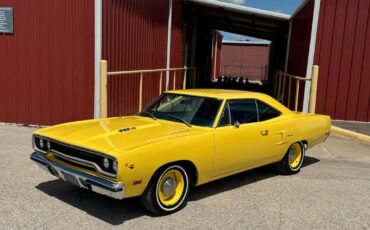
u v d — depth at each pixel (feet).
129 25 32.76
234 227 13.87
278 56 74.49
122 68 31.73
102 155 13.14
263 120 18.79
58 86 29.73
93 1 27.89
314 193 17.97
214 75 113.09
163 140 14.25
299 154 21.30
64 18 28.73
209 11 61.41
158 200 14.26
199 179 15.80
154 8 38.70
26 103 30.42
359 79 34.60
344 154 26.13
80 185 14.17
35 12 29.14
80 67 29.07
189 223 14.05
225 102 17.17
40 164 15.72
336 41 34.50
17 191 16.49
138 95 35.45
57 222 13.66
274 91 69.00
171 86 46.50
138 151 13.23
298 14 44.78
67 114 29.91
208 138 15.72
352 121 35.01
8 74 30.35
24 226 13.23
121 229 13.32
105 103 27.04
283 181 19.67
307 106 35.22
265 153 18.66
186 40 56.39
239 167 17.56
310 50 34.88
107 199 16.03
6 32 29.76
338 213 15.62
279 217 14.96
